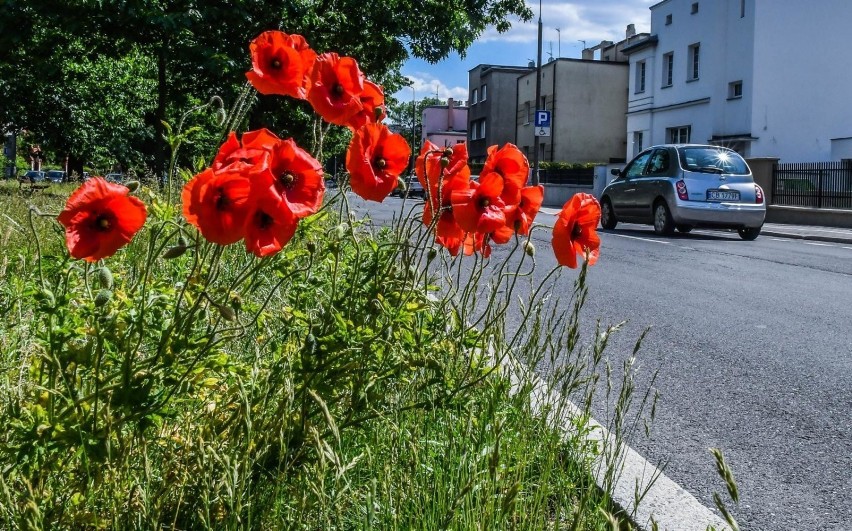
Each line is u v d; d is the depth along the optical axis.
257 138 1.89
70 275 2.56
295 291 2.74
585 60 45.62
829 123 29.36
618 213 17.81
